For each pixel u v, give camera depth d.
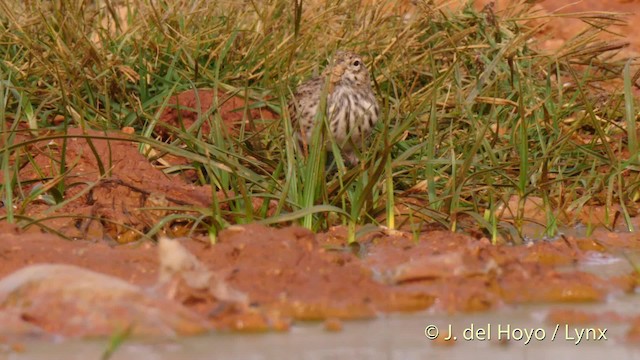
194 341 8.67
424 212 12.10
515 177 13.73
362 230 11.55
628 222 12.34
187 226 11.97
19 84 14.80
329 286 9.76
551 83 16.34
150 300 9.02
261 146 14.14
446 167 13.63
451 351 8.67
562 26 19.77
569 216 12.82
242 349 8.52
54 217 11.37
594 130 15.36
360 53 16.59
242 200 12.38
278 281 9.83
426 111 14.97
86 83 14.70
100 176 12.38
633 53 18.84
